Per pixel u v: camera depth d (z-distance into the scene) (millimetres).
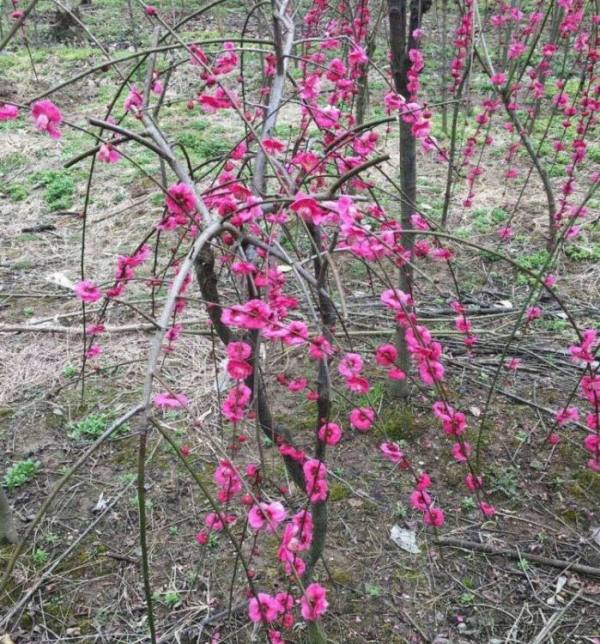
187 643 2037
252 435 2768
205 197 1574
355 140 1711
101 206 4973
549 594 2170
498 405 2955
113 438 2832
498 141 5797
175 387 3113
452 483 2586
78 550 2348
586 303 3725
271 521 1195
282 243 3869
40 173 5461
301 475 1770
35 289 4004
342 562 2285
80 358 3332
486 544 2328
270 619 1323
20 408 3023
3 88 7375
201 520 2447
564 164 5328
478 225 4535
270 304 1478
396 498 2523
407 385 2949
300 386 1603
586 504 2494
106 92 7238
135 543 2369
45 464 2723
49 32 9523
